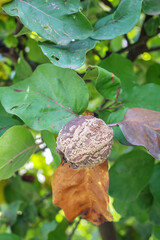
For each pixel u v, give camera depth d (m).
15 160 0.34
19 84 0.34
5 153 0.33
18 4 0.32
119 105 0.41
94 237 0.97
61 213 0.73
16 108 0.33
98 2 0.52
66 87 0.33
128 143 0.32
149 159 0.44
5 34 0.56
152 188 0.49
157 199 0.49
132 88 0.42
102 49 0.56
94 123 0.28
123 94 0.41
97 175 0.31
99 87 0.33
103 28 0.35
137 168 0.44
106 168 0.31
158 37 0.70
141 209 0.52
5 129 0.37
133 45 0.52
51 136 0.32
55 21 0.32
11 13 0.31
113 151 0.52
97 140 0.28
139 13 0.34
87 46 0.33
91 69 0.32
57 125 0.32
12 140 0.33
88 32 0.32
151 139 0.30
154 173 0.50
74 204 0.33
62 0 0.32
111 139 0.28
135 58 0.54
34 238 0.62
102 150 0.28
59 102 0.33
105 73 0.31
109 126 0.31
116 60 0.42
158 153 0.29
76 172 0.32
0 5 0.32
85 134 0.28
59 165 0.32
